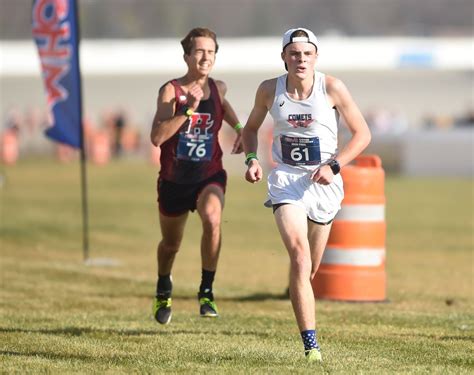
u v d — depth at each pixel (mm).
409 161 117000
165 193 28359
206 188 28297
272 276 45000
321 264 35750
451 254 54062
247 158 24188
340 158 22812
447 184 105438
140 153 163750
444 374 22141
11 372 22234
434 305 35688
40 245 56031
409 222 70938
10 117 169625
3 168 128750
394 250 55750
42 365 23031
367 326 30031
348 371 22047
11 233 60219
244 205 83375
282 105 23297
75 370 22438
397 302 36188
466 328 29875
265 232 64500
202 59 27484
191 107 26750
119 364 23188
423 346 26281
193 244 58625
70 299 36094
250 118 24328
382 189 35969
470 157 114938
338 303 35156
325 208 23484
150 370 22375
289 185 23422
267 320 31375
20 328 28984
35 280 41062
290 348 25516
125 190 96750
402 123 163000
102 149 141375
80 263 48094
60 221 67938
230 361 23359
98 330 28656
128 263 49031
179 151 27891
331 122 23344
